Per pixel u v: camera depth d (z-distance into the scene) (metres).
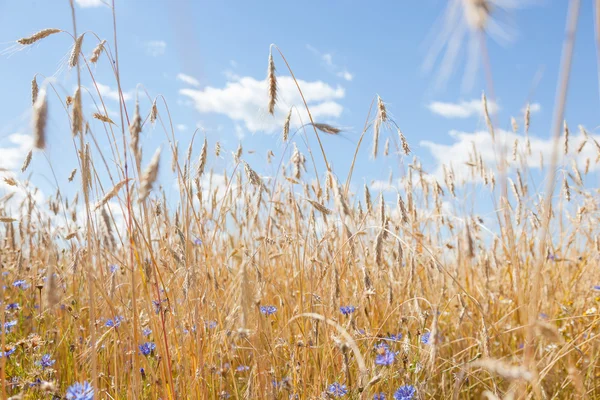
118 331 1.16
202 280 1.22
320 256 1.33
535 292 0.74
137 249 1.15
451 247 1.71
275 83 1.14
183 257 1.18
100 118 1.12
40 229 1.76
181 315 1.22
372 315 1.34
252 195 1.61
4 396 0.93
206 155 1.23
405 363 1.12
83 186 0.94
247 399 1.07
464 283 1.77
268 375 1.11
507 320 1.60
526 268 1.63
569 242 1.86
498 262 1.67
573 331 1.50
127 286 1.43
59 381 1.31
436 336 0.83
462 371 1.01
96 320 1.28
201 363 1.10
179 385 1.10
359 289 1.31
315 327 1.14
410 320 1.28
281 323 1.36
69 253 1.53
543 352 1.31
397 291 1.44
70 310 1.33
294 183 1.38
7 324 1.35
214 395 1.17
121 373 1.17
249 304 0.86
